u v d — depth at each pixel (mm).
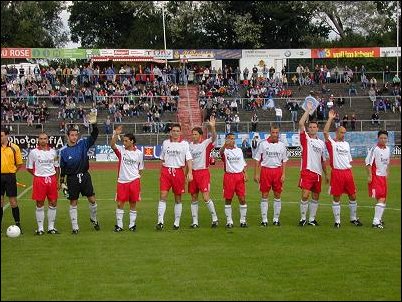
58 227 14312
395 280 9195
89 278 9398
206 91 47469
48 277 9461
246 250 11320
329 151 14016
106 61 48000
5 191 13531
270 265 10156
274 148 14266
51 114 43031
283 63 51469
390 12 55594
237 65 54000
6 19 39281
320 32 56250
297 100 45281
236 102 45844
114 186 23922
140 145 39531
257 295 8516
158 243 12031
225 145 14055
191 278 9375
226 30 51812
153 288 8859
